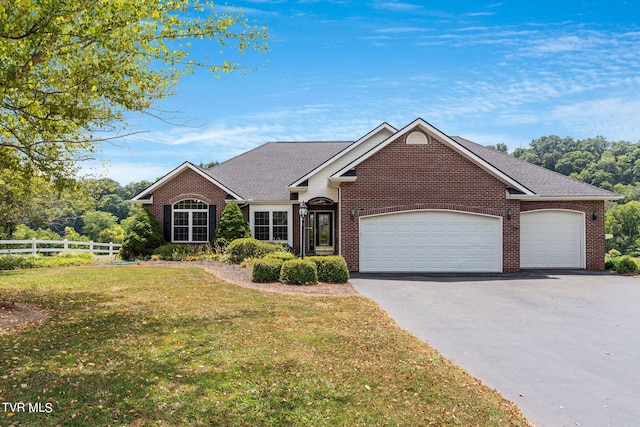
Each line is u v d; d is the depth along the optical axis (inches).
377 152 689.0
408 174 687.7
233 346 266.8
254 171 966.4
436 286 546.9
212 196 866.8
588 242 749.9
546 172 838.5
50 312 356.5
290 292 476.7
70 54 321.7
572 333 325.7
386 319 354.6
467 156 685.3
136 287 487.5
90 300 409.4
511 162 870.4
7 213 711.7
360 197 686.5
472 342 300.0
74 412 174.2
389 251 685.9
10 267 700.0
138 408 179.6
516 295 484.4
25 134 385.1
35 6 259.8
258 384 207.9
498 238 688.4
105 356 243.3
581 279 617.9
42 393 191.5
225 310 372.8
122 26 311.9
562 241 755.4
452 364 250.4
